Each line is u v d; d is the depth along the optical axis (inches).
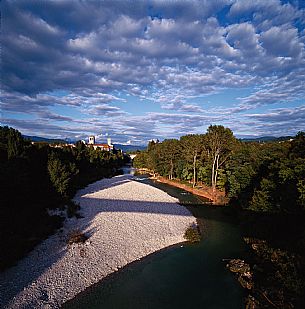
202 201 1749.5
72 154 2287.2
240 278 749.9
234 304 641.6
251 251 930.1
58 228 1037.2
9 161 1071.0
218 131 2090.3
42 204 1216.8
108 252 881.5
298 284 592.1
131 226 1131.9
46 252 841.5
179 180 2659.9
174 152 2731.3
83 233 1009.5
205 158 2305.6
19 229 914.7
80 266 784.9
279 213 959.0
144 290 692.7
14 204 1037.8
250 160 1541.6
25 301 613.9
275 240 889.5
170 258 880.3
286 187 952.9
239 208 1414.9
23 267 743.1
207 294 681.0
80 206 1390.3
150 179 3048.7
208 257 890.1
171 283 728.3
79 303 633.0
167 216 1322.6
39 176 1347.2
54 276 722.2
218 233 1123.3
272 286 651.5
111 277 751.7
